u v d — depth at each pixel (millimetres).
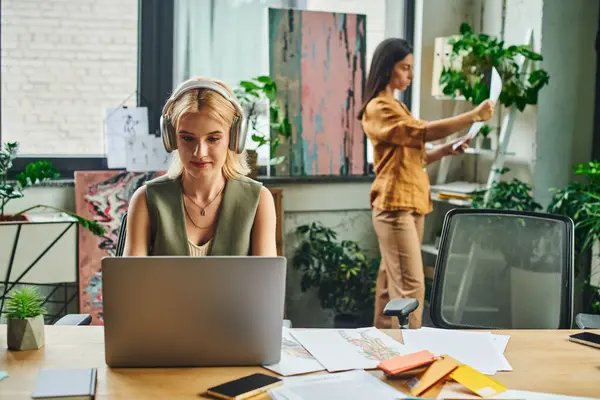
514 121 3762
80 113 3623
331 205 3992
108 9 3594
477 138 3818
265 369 1543
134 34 3645
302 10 3865
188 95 1769
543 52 3600
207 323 1514
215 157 1789
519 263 2361
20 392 1400
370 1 4031
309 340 1740
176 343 1522
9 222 3053
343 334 1800
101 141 3662
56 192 3502
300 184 3914
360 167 4070
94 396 1393
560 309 2273
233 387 1407
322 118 3965
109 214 3521
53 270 3139
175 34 3699
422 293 3396
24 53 3520
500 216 2412
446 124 3205
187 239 1876
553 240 2320
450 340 1770
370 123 3367
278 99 3857
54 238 3125
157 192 1896
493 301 2381
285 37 3840
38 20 3516
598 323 2018
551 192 3703
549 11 3588
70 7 3547
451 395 1409
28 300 1673
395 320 3469
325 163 3996
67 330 1821
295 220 3967
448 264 2416
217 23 3746
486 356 1654
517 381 1505
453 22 4121
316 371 1543
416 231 3418
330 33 3932
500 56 3480
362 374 1523
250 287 1504
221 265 1489
